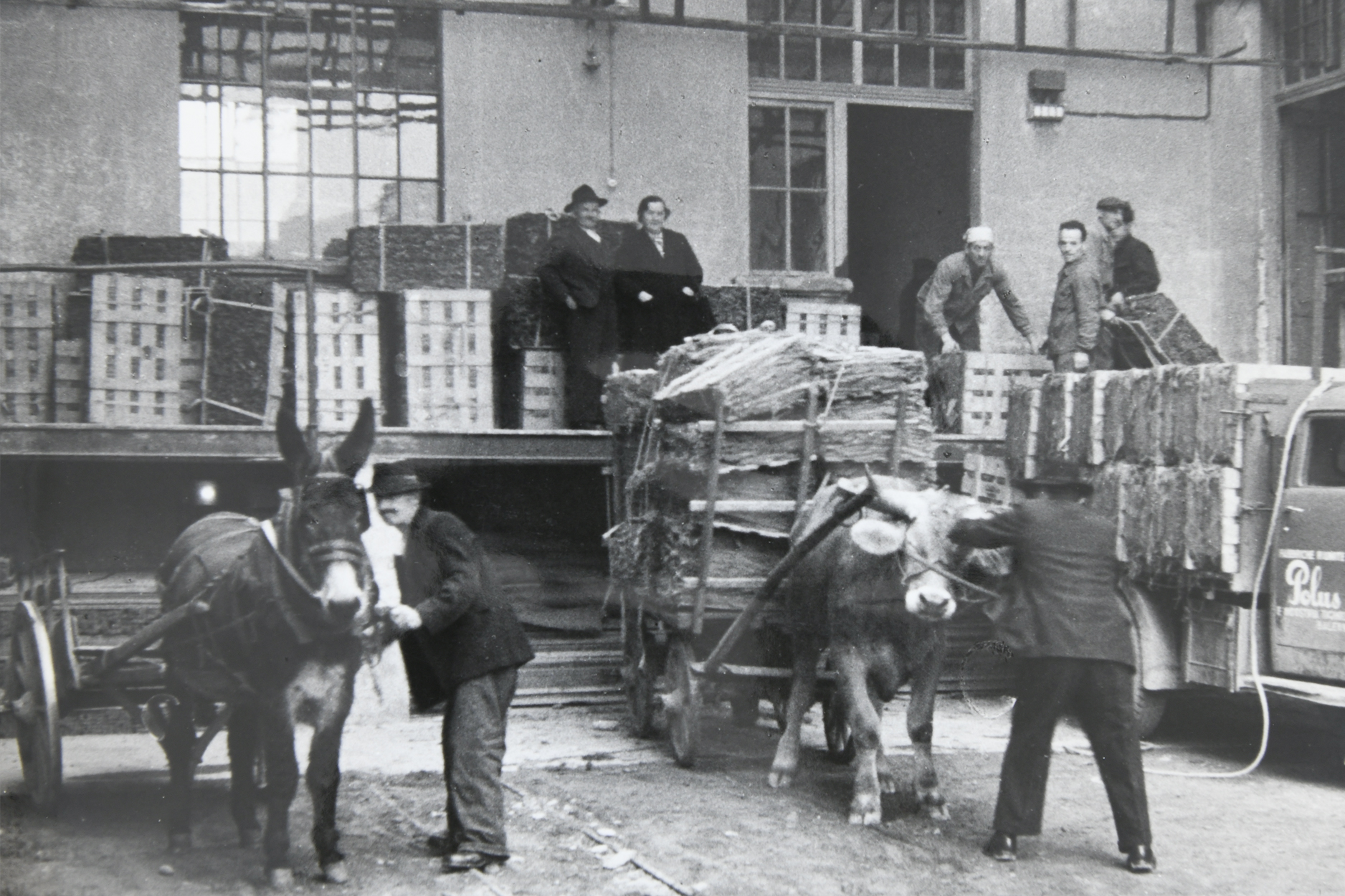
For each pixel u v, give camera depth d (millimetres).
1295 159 11570
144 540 8648
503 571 8312
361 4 10102
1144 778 5461
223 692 5004
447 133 10281
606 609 8625
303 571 4668
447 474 8648
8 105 9406
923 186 11539
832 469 6809
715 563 6809
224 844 5551
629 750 7508
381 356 9383
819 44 11320
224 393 8969
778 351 6770
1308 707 7199
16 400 8727
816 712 8883
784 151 11242
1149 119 11508
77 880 5066
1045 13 11383
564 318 8578
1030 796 5496
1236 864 5535
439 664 5344
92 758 7207
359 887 5047
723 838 5770
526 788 6680
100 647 6617
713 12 10945
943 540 5637
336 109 10227
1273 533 7359
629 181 10648
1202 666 7684
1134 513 7953
